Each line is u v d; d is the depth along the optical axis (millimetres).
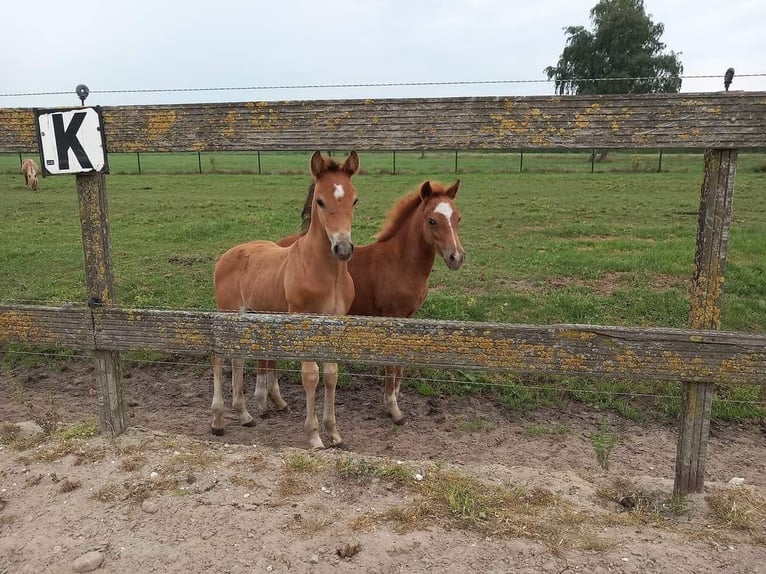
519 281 8344
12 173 25906
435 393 5207
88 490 3004
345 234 3680
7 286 8047
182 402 5176
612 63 47938
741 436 4477
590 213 14492
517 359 2842
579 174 24797
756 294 7238
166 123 2992
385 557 2479
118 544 2607
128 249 10633
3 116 3131
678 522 2840
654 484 3232
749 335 2631
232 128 2938
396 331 2938
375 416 4926
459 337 2873
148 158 40938
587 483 3400
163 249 10609
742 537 2643
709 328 2691
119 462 3270
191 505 2855
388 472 3156
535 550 2516
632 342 2730
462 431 4602
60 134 3082
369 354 2996
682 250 9945
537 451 4270
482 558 2477
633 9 46500
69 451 3396
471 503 2855
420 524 2701
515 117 2668
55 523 2762
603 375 2785
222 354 3178
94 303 3311
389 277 4887
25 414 4793
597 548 2535
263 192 19266
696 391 2803
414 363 2959
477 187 20281
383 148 2814
